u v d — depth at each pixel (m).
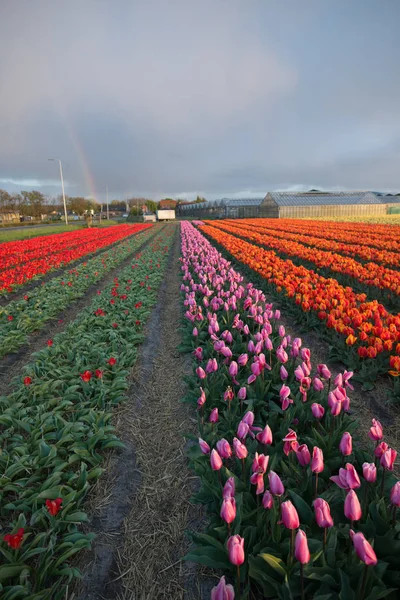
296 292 9.73
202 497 3.55
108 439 4.77
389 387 5.92
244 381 5.20
